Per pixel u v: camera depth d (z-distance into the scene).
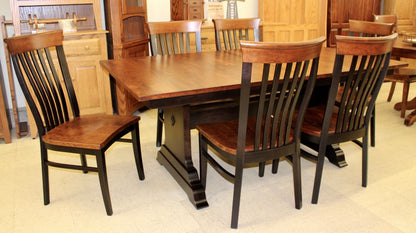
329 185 2.14
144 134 3.02
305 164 2.43
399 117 3.32
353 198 2.00
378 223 1.78
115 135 1.89
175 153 2.19
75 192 2.11
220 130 1.88
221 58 2.36
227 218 1.84
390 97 3.74
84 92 3.08
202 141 1.98
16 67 1.71
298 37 4.28
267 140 1.65
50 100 1.94
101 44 3.03
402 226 1.75
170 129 2.22
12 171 2.36
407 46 2.78
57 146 1.80
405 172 2.29
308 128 1.89
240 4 4.20
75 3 3.01
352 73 1.69
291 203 1.96
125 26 3.38
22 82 1.74
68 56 2.93
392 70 2.07
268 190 2.11
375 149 2.64
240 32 2.88
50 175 2.31
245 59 1.42
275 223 1.79
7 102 3.36
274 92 1.54
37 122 1.82
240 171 1.66
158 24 2.62
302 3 4.20
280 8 4.11
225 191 2.10
